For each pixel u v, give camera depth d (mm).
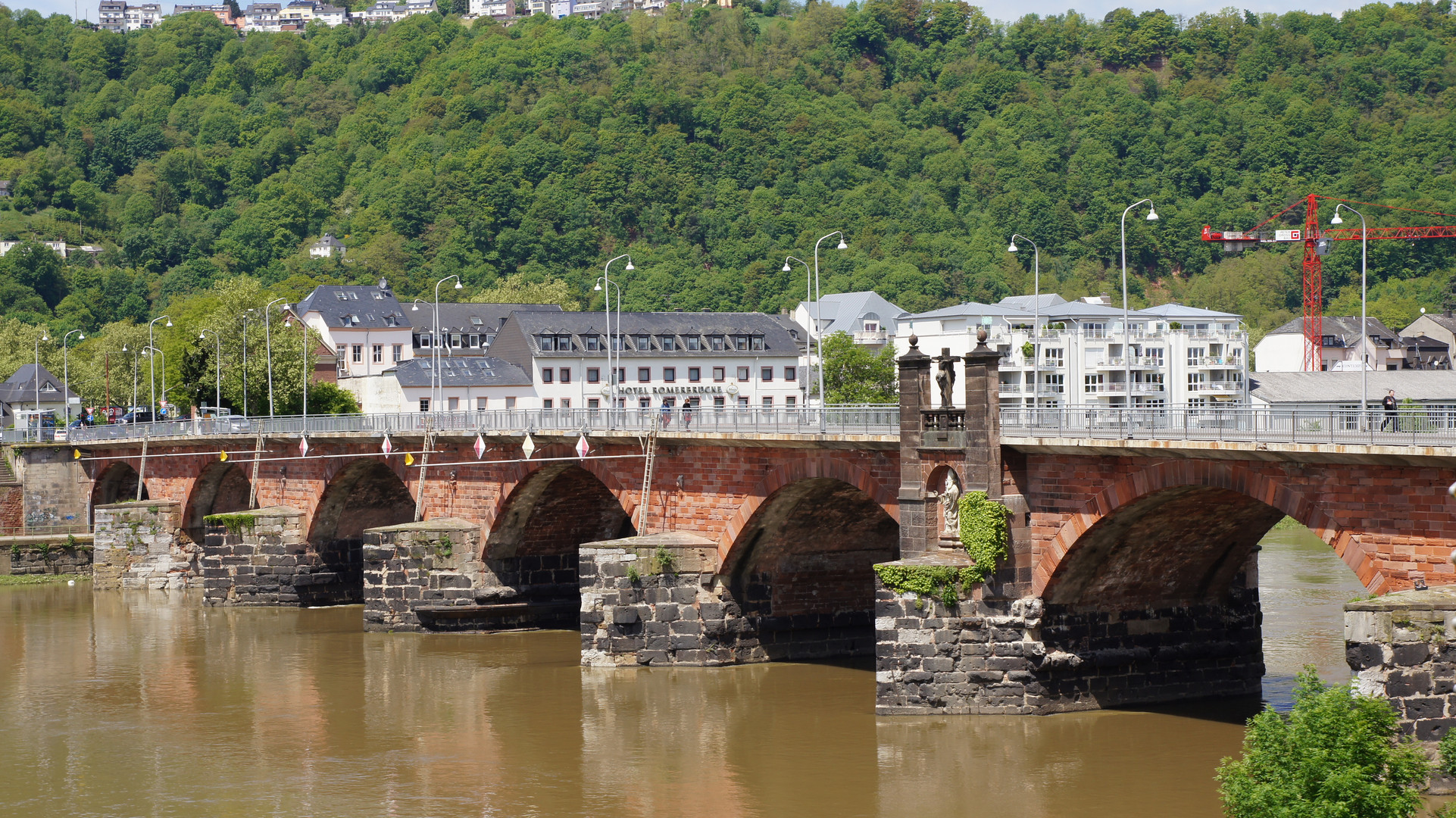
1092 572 84375
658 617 104812
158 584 167000
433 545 127500
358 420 143875
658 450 108875
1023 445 82500
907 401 87312
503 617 127500
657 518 109562
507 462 119188
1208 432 74812
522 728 90750
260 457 154250
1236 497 79875
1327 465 69688
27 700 104125
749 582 106500
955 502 86125
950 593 84938
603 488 126375
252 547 148625
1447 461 64312
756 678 101438
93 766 85438
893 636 86688
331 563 149750
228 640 128000
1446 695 60750
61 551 180000
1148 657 88125
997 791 73750
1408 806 53938
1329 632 108125
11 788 81250
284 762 85000
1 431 199250
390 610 128875
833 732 86125
